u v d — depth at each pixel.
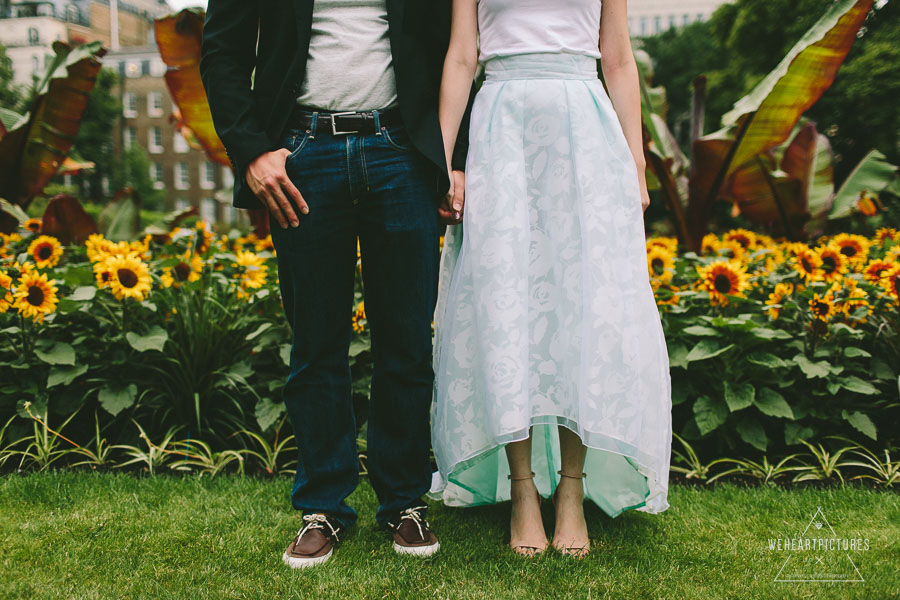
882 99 11.66
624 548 1.56
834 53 3.32
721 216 13.25
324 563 1.46
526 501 1.58
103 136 32.44
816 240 5.04
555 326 1.55
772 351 2.41
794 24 14.20
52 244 3.01
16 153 4.29
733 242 3.79
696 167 4.09
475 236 1.56
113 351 2.35
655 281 2.56
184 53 3.76
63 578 1.37
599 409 1.47
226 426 2.38
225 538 1.58
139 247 3.13
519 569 1.44
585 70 1.61
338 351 1.55
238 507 1.77
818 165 5.07
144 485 1.93
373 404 1.58
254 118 1.45
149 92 40.47
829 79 3.42
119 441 2.30
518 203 1.55
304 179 1.44
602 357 1.49
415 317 1.51
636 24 61.09
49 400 2.33
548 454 1.79
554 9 1.58
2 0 44.69
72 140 4.36
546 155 1.58
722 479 2.12
